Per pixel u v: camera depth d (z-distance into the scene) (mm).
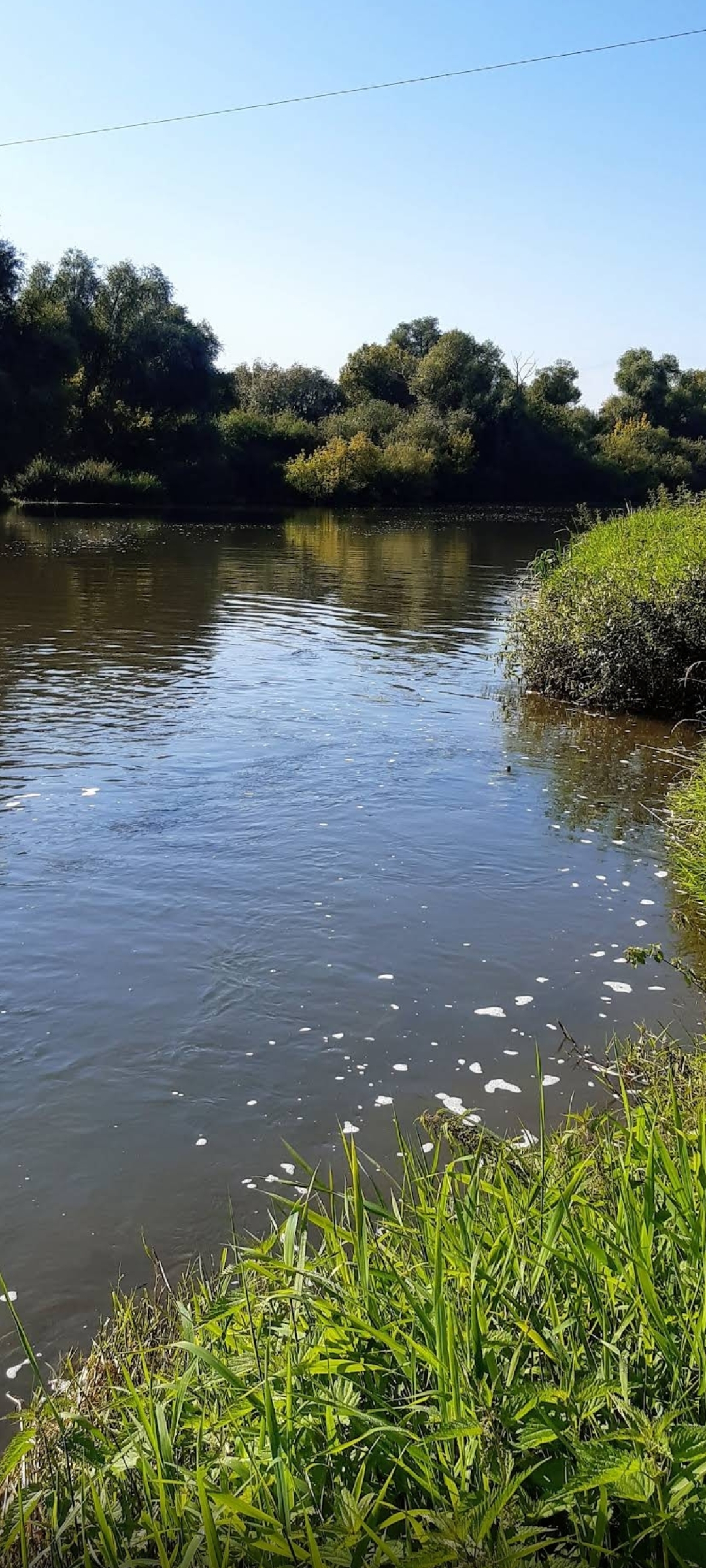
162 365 56344
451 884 7559
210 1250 4027
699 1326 2424
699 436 87750
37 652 15547
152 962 6297
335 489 61094
